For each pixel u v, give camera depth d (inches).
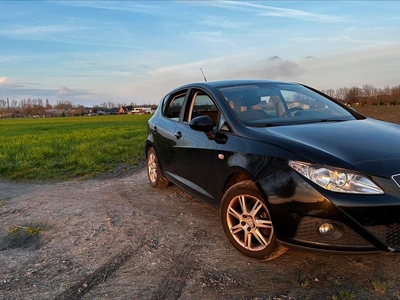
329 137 131.3
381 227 108.6
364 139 129.5
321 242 112.4
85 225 181.8
